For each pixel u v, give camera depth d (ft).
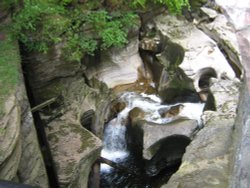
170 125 33.94
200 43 39.78
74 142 31.17
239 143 20.88
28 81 33.19
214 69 37.81
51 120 32.76
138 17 40.29
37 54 32.35
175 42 39.70
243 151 19.48
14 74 25.62
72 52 34.14
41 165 27.55
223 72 37.81
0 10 30.94
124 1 39.17
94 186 32.78
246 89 19.97
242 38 18.47
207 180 24.14
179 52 39.34
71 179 29.14
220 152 26.45
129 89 40.78
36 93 33.65
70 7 36.42
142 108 38.19
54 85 34.30
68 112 33.60
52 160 30.09
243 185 18.42
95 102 35.94
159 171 34.68
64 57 33.71
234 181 20.47
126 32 38.88
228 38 39.55
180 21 42.45
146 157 32.78
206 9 43.42
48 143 31.04
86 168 30.94
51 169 31.24
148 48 41.63
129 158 36.19
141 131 34.30
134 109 37.60
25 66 32.50
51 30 32.58
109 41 36.81
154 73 41.75
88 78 38.60
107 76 40.45
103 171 35.14
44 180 27.91
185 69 37.58
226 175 24.45
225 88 34.76
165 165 34.71
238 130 23.13
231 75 37.88
